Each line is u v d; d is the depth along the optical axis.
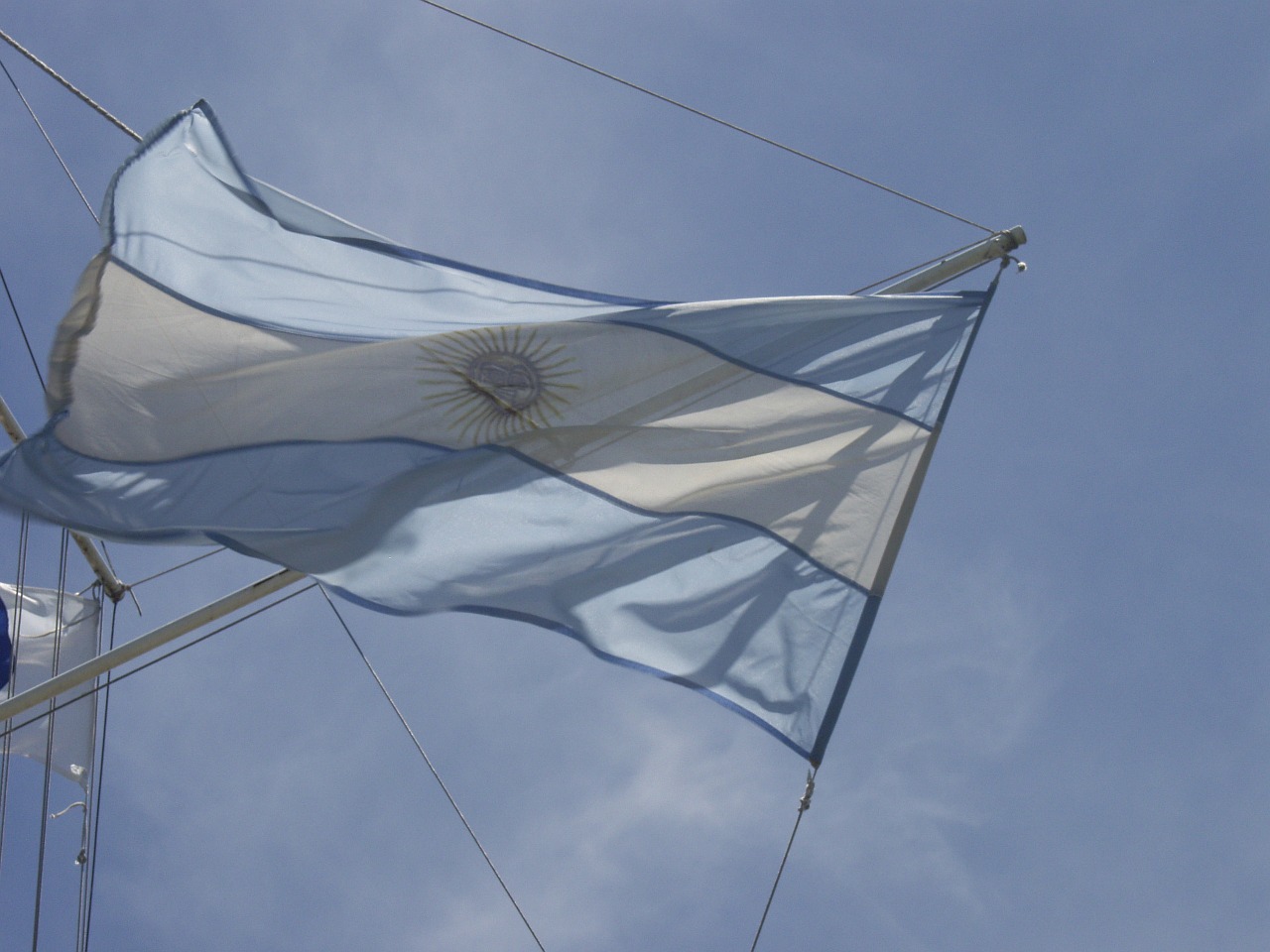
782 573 7.09
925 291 8.48
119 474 7.07
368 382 7.70
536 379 7.83
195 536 6.91
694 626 6.94
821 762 6.54
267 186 7.73
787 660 6.81
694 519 7.32
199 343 7.57
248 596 8.62
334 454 7.44
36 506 6.76
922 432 7.52
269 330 7.67
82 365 7.35
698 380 7.84
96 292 7.50
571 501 7.41
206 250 7.68
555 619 6.93
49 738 11.77
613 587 7.07
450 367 7.78
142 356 7.48
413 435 7.57
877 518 7.23
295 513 7.16
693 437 7.64
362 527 7.18
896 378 7.74
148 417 7.32
